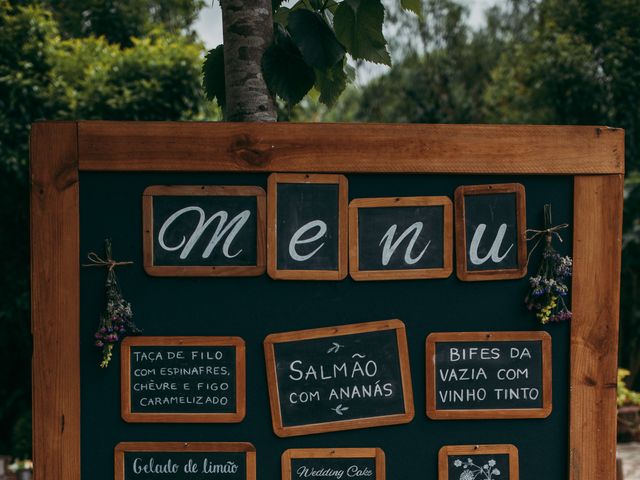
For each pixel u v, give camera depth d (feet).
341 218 7.45
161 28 30.19
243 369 7.41
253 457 7.39
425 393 7.50
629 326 30.68
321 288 7.48
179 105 23.98
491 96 35.47
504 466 7.54
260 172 7.42
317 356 7.45
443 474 7.48
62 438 7.28
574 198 7.61
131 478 7.34
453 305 7.54
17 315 23.26
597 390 7.59
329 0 8.36
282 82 7.94
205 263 7.38
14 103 22.36
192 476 7.38
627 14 28.04
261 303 7.43
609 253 7.61
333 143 7.43
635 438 25.82
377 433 7.48
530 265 7.59
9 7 23.02
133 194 7.39
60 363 7.30
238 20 7.95
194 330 7.40
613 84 27.76
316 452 7.42
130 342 7.34
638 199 27.91
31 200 7.29
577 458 7.55
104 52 25.12
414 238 7.51
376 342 7.48
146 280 7.38
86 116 23.25
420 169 7.47
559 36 28.71
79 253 7.34
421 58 39.91
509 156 7.52
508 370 7.54
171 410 7.36
